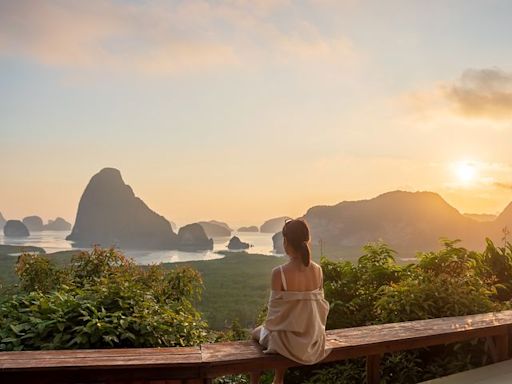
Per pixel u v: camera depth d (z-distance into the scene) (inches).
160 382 122.3
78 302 169.5
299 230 134.3
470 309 212.5
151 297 195.8
